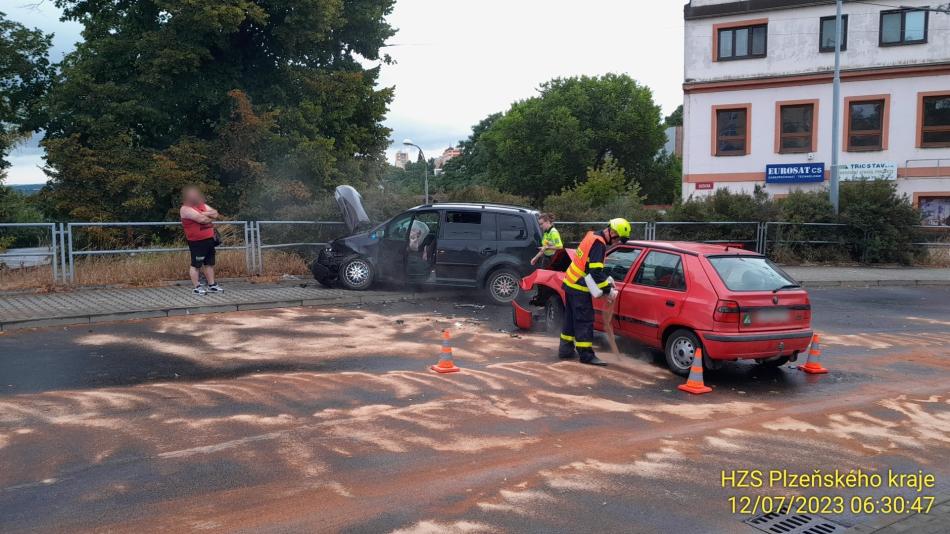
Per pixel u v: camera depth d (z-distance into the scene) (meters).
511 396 7.18
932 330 11.56
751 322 7.78
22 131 24.97
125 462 5.20
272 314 11.33
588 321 8.55
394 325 10.73
